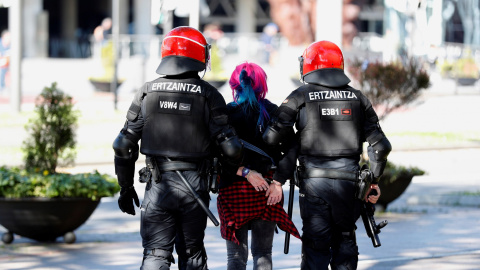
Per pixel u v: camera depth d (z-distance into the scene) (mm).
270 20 66875
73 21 68562
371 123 6941
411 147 22203
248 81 6902
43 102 10867
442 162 19984
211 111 6488
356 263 7043
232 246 7031
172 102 6477
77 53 61156
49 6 68250
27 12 58062
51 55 60250
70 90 38469
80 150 19922
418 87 13586
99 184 10094
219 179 6777
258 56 49688
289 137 6883
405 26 50438
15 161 17578
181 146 6453
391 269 8672
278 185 6789
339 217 6801
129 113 6637
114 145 6594
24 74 45750
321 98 6816
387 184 12398
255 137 6945
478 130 26859
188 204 6438
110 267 8922
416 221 11922
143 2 57438
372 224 7094
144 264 6480
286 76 42438
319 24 23094
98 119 26703
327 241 6832
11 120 25953
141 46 45125
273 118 6801
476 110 33438
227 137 6453
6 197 9805
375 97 13633
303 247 6945
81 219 10188
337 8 22781
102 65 36812
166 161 6480
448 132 25953
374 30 61406
